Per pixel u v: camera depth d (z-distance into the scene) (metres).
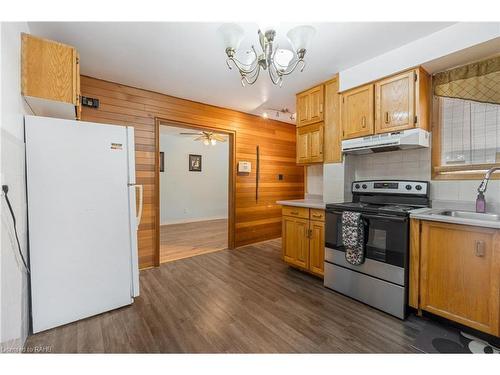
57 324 1.77
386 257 1.98
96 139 1.91
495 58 1.90
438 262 1.73
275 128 4.51
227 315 1.96
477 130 2.03
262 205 4.34
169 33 1.89
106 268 1.98
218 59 2.31
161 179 5.97
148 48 2.11
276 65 1.73
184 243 4.27
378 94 2.28
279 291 2.40
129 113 2.93
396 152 2.52
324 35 1.93
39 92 1.68
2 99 1.24
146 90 3.05
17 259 1.43
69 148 1.79
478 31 1.73
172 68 2.49
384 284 1.99
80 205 1.85
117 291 2.04
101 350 1.55
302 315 1.96
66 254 1.80
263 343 1.61
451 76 2.11
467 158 2.08
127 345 1.59
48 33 1.88
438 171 2.23
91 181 1.89
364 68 2.38
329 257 2.44
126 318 1.92
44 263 1.71
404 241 1.88
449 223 1.67
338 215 2.36
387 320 1.89
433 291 1.76
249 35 1.91
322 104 2.84
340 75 2.59
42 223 1.70
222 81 2.81
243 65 1.77
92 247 1.91
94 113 2.71
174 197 6.20
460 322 1.63
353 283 2.22
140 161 3.02
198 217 6.64
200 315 1.96
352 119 2.49
